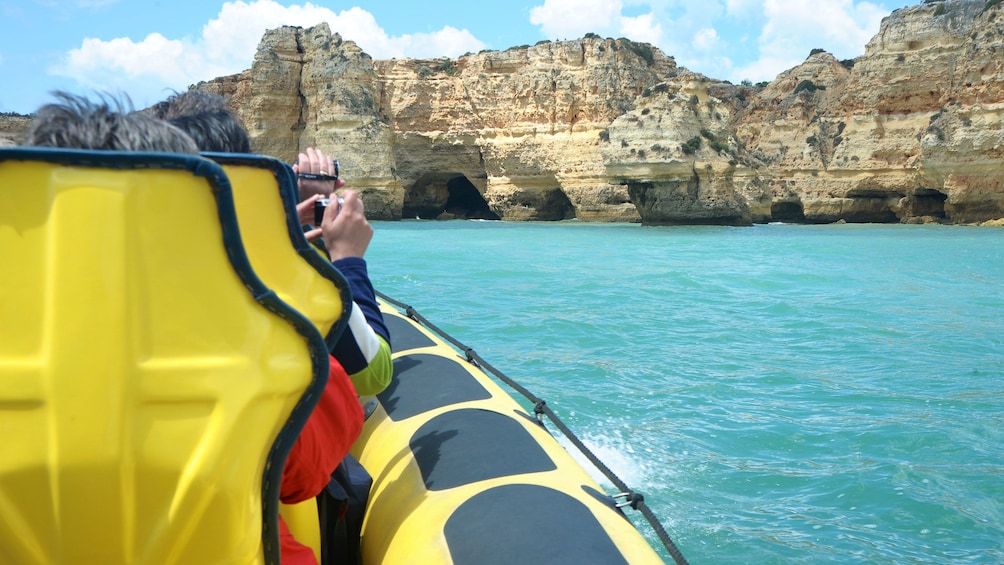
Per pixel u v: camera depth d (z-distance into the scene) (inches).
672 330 366.9
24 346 39.5
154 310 40.6
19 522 40.9
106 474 40.5
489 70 1966.0
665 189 1558.8
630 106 1828.2
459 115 1969.7
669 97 1552.7
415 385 103.0
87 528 41.4
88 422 39.7
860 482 171.2
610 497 74.4
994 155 1450.5
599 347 322.7
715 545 140.4
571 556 56.9
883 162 1722.4
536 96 1879.9
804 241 1109.7
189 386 41.4
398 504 74.2
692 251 912.3
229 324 42.5
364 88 1887.3
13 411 39.5
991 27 1472.7
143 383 40.4
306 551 59.9
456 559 60.0
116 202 39.1
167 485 41.9
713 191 1537.9
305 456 56.0
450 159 1994.3
